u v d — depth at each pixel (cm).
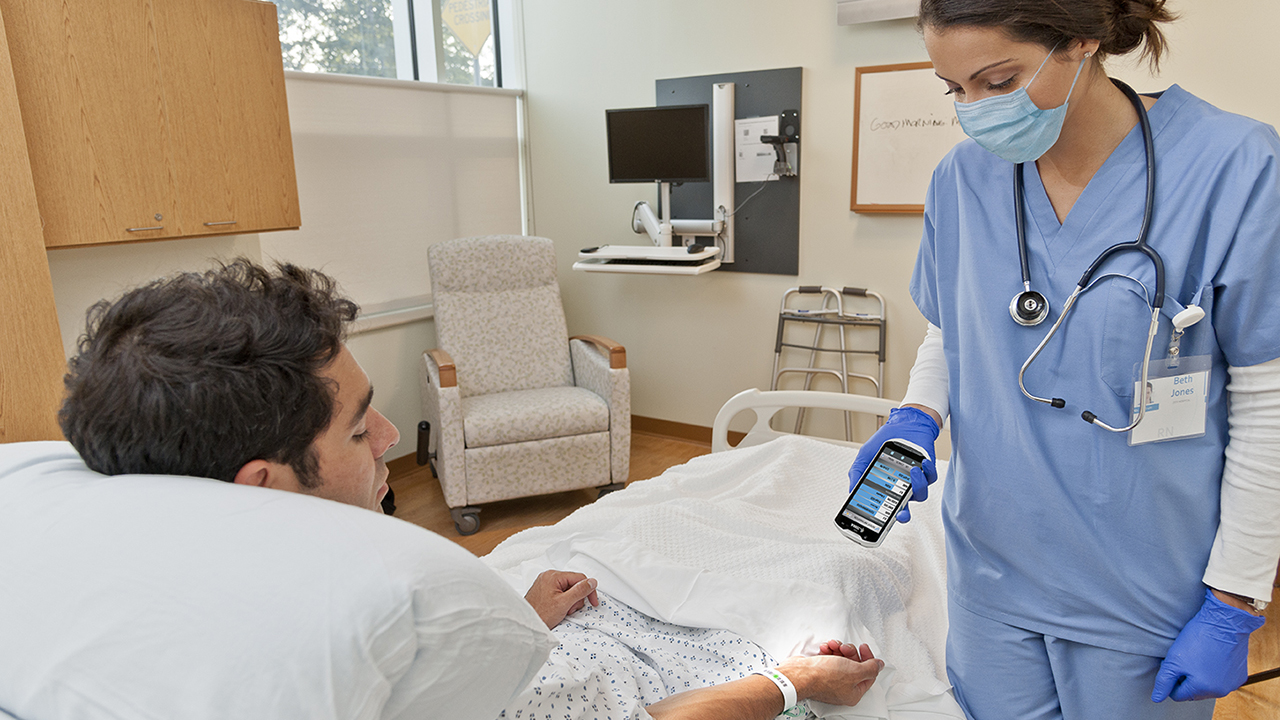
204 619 49
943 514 125
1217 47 272
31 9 216
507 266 367
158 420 61
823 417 381
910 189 339
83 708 49
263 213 280
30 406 212
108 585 52
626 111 366
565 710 90
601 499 197
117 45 235
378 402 378
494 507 351
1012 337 107
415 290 397
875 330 361
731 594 136
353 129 357
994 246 110
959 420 117
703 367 413
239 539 53
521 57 437
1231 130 92
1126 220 98
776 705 110
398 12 390
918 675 135
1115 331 97
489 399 344
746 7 365
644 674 117
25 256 209
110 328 63
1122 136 99
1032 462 106
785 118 362
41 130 221
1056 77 92
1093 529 104
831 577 144
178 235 256
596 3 406
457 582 54
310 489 71
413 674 52
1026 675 115
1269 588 94
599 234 434
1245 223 89
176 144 252
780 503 194
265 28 274
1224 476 97
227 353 62
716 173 380
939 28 94
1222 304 92
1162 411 95
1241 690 205
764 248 381
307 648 48
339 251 359
